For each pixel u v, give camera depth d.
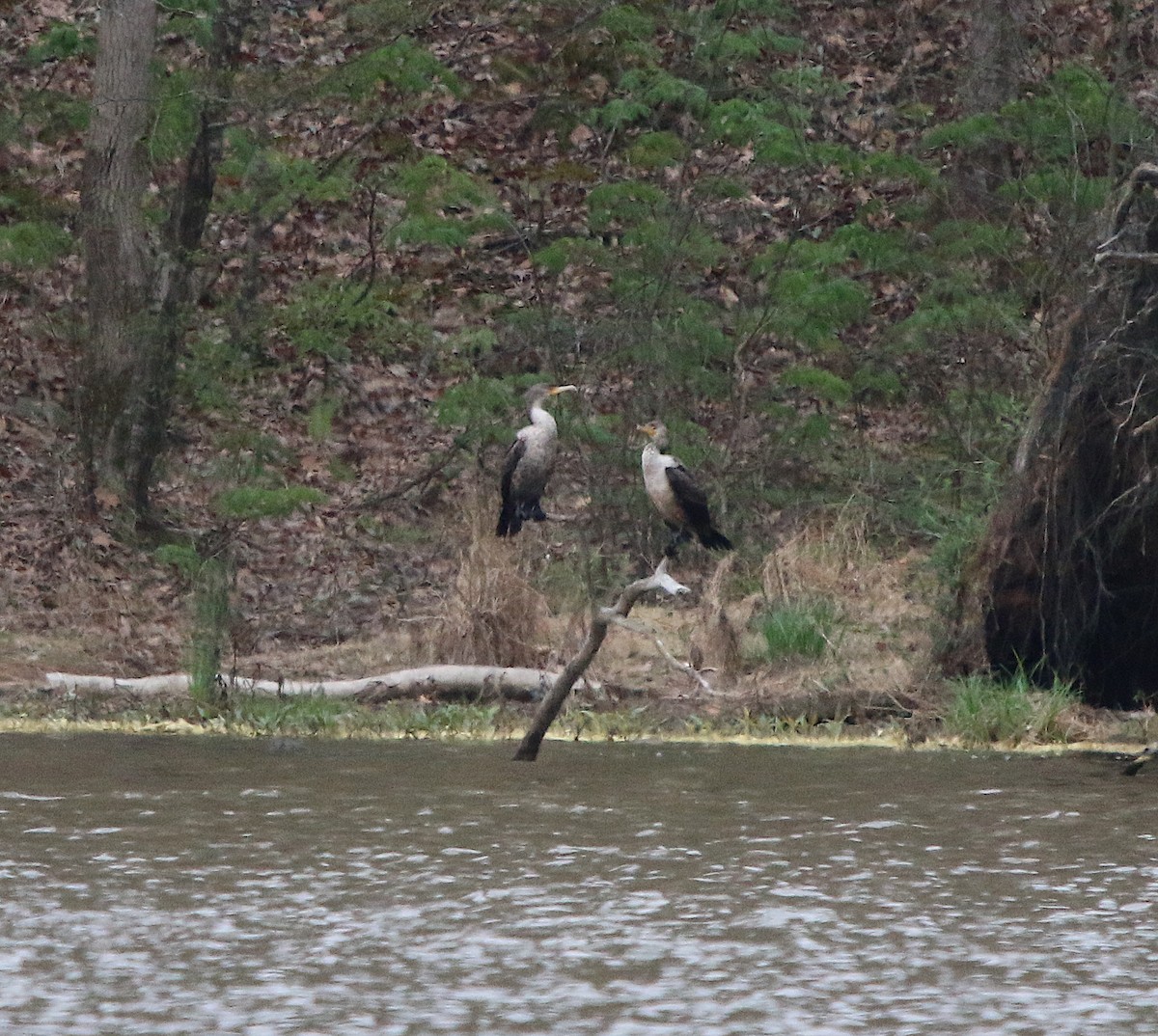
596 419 18.45
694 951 8.00
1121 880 9.24
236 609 16.75
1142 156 15.87
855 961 7.86
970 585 14.59
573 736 14.09
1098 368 13.70
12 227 19.72
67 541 17.70
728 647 15.21
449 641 15.60
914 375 19.39
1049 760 12.93
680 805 11.13
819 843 10.08
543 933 8.29
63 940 8.20
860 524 16.97
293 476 19.08
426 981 7.58
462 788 11.73
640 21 20.03
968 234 18.69
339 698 14.97
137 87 18.61
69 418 19.34
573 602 16.58
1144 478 13.51
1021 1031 6.92
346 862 9.62
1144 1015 7.11
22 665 15.69
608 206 18.86
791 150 18.95
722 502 17.94
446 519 18.62
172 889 9.07
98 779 12.02
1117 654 14.33
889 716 14.37
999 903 8.78
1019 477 14.23
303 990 7.46
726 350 18.61
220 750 13.29
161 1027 7.00
